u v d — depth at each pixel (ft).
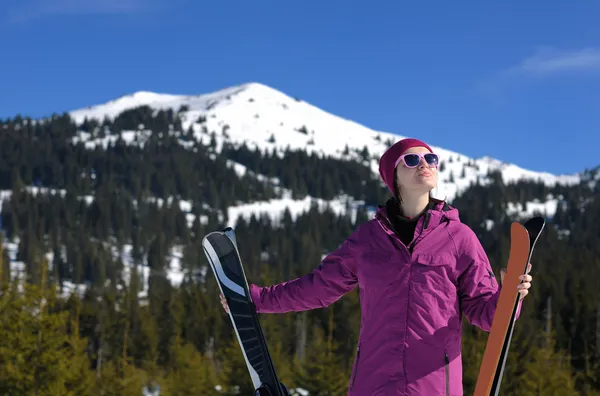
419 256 7.81
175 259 486.38
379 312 7.89
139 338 173.17
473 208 525.34
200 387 106.11
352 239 8.42
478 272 7.72
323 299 8.75
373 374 7.81
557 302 172.45
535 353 102.27
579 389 111.04
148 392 122.01
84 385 85.46
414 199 8.14
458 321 7.75
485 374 7.18
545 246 371.97
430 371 7.58
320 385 101.40
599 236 511.40
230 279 9.14
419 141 8.31
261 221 553.23
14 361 79.00
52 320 81.61
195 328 176.14
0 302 79.87
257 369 8.80
